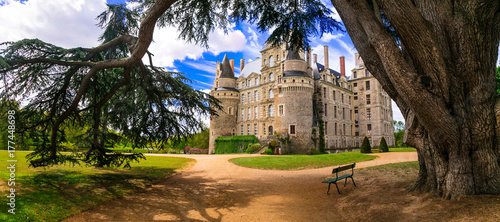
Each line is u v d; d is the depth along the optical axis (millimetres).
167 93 13328
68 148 10875
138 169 16812
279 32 11602
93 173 13312
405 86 5828
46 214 6836
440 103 5738
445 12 6352
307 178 13953
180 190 11125
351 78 68688
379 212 6414
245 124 61062
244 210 7996
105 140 12211
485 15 5883
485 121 5922
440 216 5324
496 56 6375
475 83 6023
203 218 7230
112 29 12586
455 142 6051
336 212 7477
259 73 62344
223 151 55906
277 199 9359
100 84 12727
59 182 10039
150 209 8133
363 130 63812
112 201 8930
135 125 13508
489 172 5945
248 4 11258
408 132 7414
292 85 48812
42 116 11172
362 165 18578
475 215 4910
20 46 8500
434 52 5742
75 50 9438
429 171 7043
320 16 10875
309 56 56062
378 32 6223
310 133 48438
